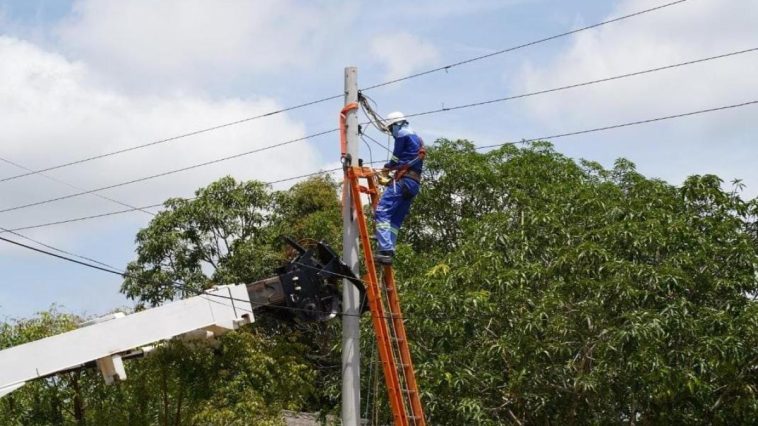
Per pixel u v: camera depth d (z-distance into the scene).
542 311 16.02
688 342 15.98
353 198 13.56
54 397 18.95
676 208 18.28
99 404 18.69
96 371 17.27
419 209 21.19
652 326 15.09
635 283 16.20
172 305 13.37
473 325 16.73
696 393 15.81
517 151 21.75
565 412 17.33
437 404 16.61
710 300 17.05
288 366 18.73
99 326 12.88
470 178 20.78
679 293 16.36
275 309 14.04
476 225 18.25
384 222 13.68
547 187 19.45
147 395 17.69
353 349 13.48
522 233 17.61
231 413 17.03
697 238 17.02
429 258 19.50
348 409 13.29
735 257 16.83
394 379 13.13
